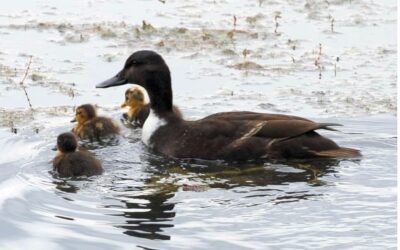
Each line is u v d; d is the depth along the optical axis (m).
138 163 14.96
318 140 15.08
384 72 19.69
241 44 21.55
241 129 15.20
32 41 21.48
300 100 18.11
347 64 20.20
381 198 13.09
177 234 11.97
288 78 19.38
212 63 20.27
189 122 15.70
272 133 15.05
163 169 14.61
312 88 18.78
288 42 21.70
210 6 24.50
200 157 15.13
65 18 23.17
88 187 13.71
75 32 22.11
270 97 18.27
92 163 14.29
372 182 13.80
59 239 11.91
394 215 12.47
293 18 23.55
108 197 13.30
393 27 22.73
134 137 16.61
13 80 18.95
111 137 16.47
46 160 14.91
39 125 16.67
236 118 15.49
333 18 23.48
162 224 12.28
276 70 19.86
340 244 11.59
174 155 15.30
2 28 22.30
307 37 22.09
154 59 16.08
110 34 21.95
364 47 21.34
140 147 15.90
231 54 20.83
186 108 17.59
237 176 14.20
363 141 15.85
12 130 16.34
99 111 17.73
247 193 13.38
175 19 23.30
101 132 16.39
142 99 17.66
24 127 16.55
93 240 11.87
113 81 16.75
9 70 19.52
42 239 11.94
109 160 15.12
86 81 19.14
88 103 17.16
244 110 17.53
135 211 12.74
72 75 19.41
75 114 16.83
